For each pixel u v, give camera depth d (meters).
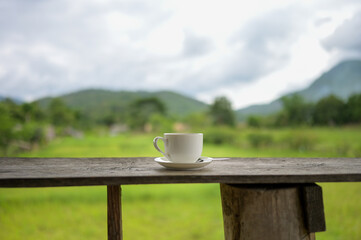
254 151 10.56
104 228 3.18
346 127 11.80
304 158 1.03
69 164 0.89
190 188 5.50
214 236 3.19
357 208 3.53
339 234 2.87
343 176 0.72
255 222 0.74
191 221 3.69
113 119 22.31
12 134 8.56
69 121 18.98
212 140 12.52
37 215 3.53
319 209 0.74
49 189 4.78
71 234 2.99
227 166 0.85
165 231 3.30
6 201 4.04
